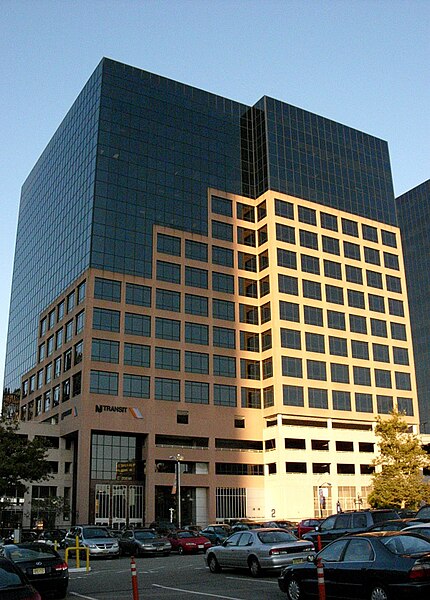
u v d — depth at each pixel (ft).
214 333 282.97
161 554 134.72
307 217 314.76
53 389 281.95
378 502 223.71
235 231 304.71
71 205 298.15
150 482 249.55
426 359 488.85
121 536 145.18
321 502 273.75
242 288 297.74
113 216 273.13
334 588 51.78
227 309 290.35
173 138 302.86
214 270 292.20
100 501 241.76
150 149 293.84
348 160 342.64
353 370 303.48
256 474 275.39
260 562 78.69
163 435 257.75
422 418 479.82
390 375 314.96
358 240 329.31
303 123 332.39
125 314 262.67
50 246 320.91
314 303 301.63
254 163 322.96
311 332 295.89
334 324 304.71
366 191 343.46
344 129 348.18
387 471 226.38
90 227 267.80
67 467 261.65
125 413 250.57
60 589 65.46
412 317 506.89
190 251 288.51
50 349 295.28
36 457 184.75
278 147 318.45
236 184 312.91
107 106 288.92
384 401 308.19
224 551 85.61
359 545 51.49
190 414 265.13
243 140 325.21
